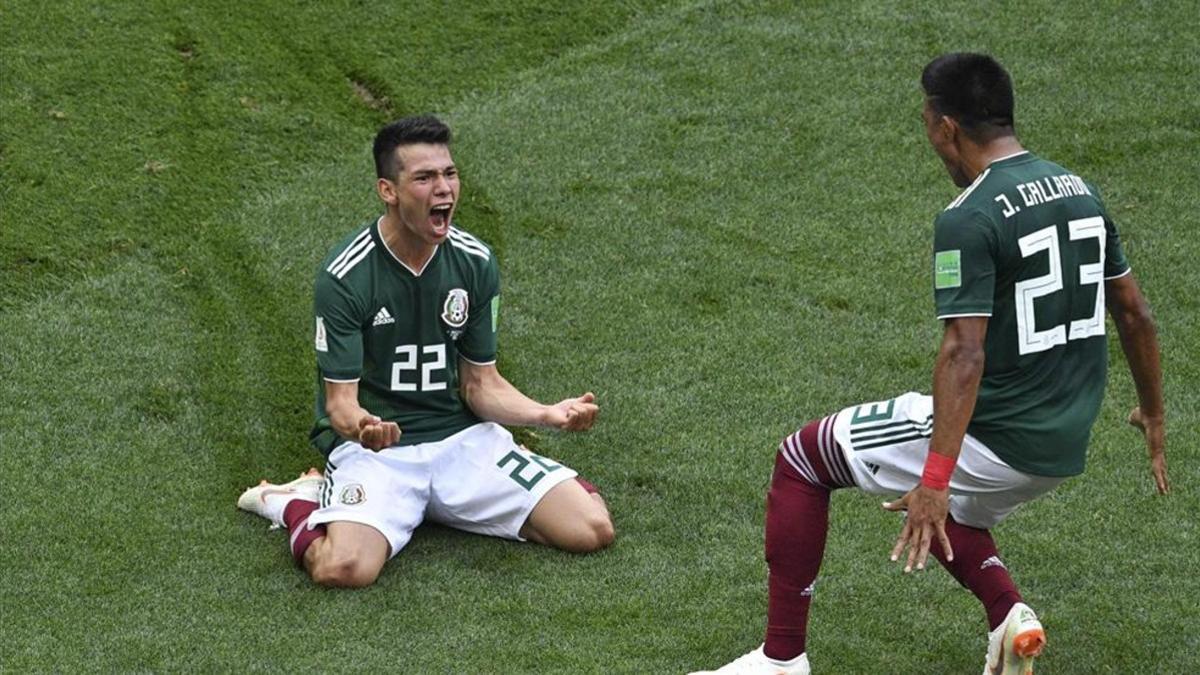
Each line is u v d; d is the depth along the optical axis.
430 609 18.45
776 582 16.58
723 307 25.20
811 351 24.12
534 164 28.69
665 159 28.91
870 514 20.28
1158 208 27.56
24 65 30.25
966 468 15.75
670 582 18.97
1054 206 15.30
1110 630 18.02
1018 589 18.78
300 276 25.72
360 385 19.91
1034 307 15.23
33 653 17.48
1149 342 16.56
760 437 22.08
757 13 33.00
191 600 18.56
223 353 23.97
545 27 32.53
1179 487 20.81
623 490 21.03
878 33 32.28
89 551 19.53
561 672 17.22
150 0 32.31
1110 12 32.78
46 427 22.12
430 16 32.66
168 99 29.83
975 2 33.22
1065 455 15.63
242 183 27.98
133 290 25.34
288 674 17.16
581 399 19.88
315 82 30.69
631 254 26.47
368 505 19.25
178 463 21.55
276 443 22.12
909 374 23.58
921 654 17.62
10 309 24.80
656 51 31.88
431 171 18.61
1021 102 30.22
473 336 20.11
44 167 27.91
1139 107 30.06
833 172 28.59
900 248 26.64
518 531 19.83
